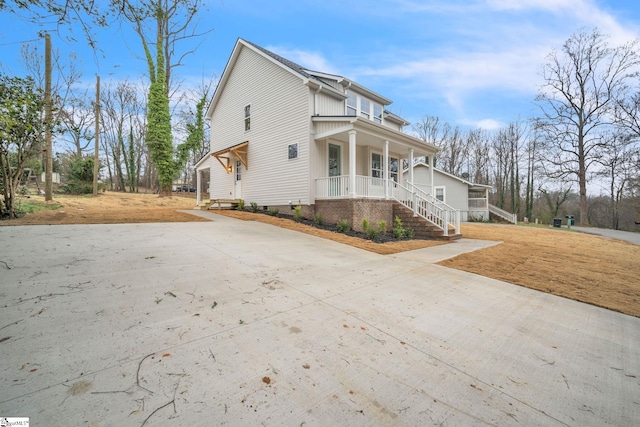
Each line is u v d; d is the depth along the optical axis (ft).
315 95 38.50
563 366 8.38
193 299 10.77
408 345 8.86
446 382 7.17
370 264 18.60
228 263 15.60
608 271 20.70
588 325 11.46
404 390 6.72
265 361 7.37
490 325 10.78
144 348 7.47
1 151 23.56
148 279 12.33
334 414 5.78
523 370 8.02
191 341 8.00
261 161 44.52
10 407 5.28
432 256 22.65
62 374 6.26
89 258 14.39
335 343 8.57
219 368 6.92
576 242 37.60
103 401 5.61
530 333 10.39
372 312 11.06
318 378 6.88
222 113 53.31
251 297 11.44
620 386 7.59
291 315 10.18
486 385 7.18
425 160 126.00
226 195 52.37
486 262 21.27
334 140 40.70
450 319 11.03
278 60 41.24
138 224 25.44
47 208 32.45
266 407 5.82
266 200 43.75
